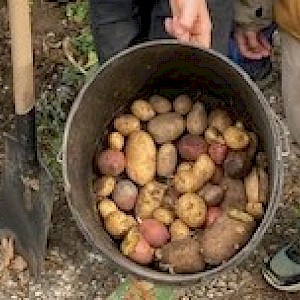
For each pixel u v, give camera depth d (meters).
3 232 1.09
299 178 1.17
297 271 1.07
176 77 0.98
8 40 1.29
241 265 1.10
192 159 0.99
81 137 0.94
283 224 1.14
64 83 1.24
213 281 1.09
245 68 1.22
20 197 1.04
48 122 1.19
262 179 0.96
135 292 1.07
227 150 0.98
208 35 0.93
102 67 0.91
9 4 0.91
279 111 1.24
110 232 0.97
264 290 1.09
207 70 0.95
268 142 0.92
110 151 0.99
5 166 1.03
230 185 0.98
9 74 1.26
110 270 1.10
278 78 1.26
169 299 1.07
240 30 1.17
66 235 1.12
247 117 0.98
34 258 1.08
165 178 1.00
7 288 1.09
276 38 1.29
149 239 0.96
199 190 0.98
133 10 1.03
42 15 1.32
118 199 0.98
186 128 1.00
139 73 0.96
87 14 1.31
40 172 1.01
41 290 1.09
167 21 0.93
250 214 0.95
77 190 0.93
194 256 0.93
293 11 0.97
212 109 1.01
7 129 1.21
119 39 1.05
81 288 1.09
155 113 1.01
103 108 0.97
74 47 1.28
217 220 0.95
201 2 0.91
